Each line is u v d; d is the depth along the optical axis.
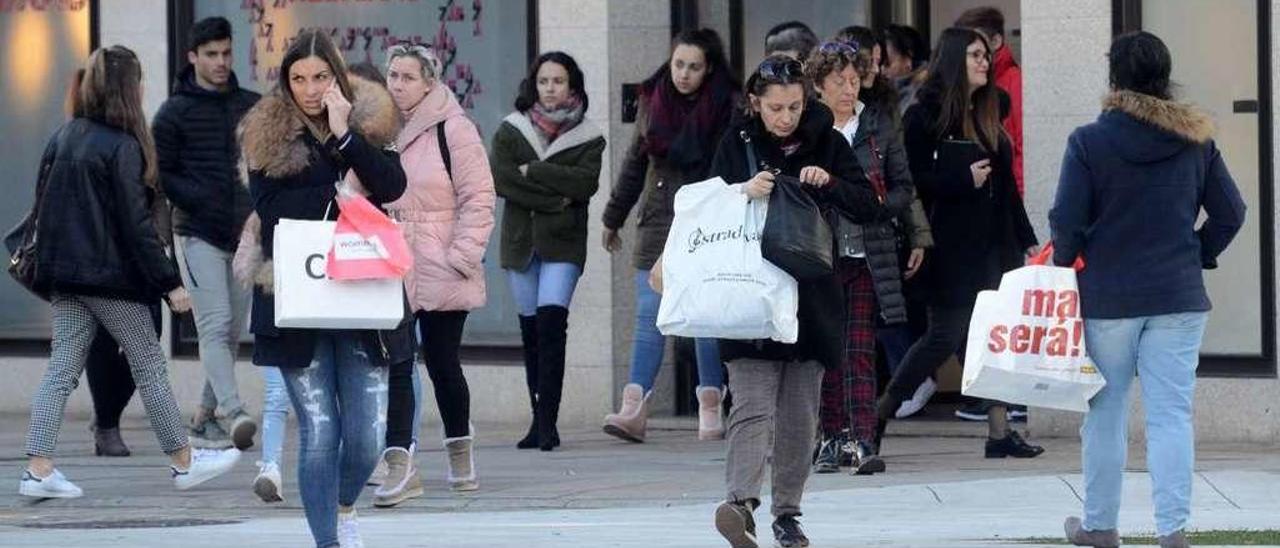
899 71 35.88
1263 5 32.91
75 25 42.06
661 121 33.28
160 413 29.75
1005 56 35.88
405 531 25.67
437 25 39.12
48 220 28.81
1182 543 22.44
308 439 21.92
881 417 31.34
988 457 32.38
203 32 34.16
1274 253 32.91
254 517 27.98
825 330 22.73
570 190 34.25
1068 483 29.00
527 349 35.38
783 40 31.70
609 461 33.09
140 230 28.86
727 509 22.44
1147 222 22.23
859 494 28.45
